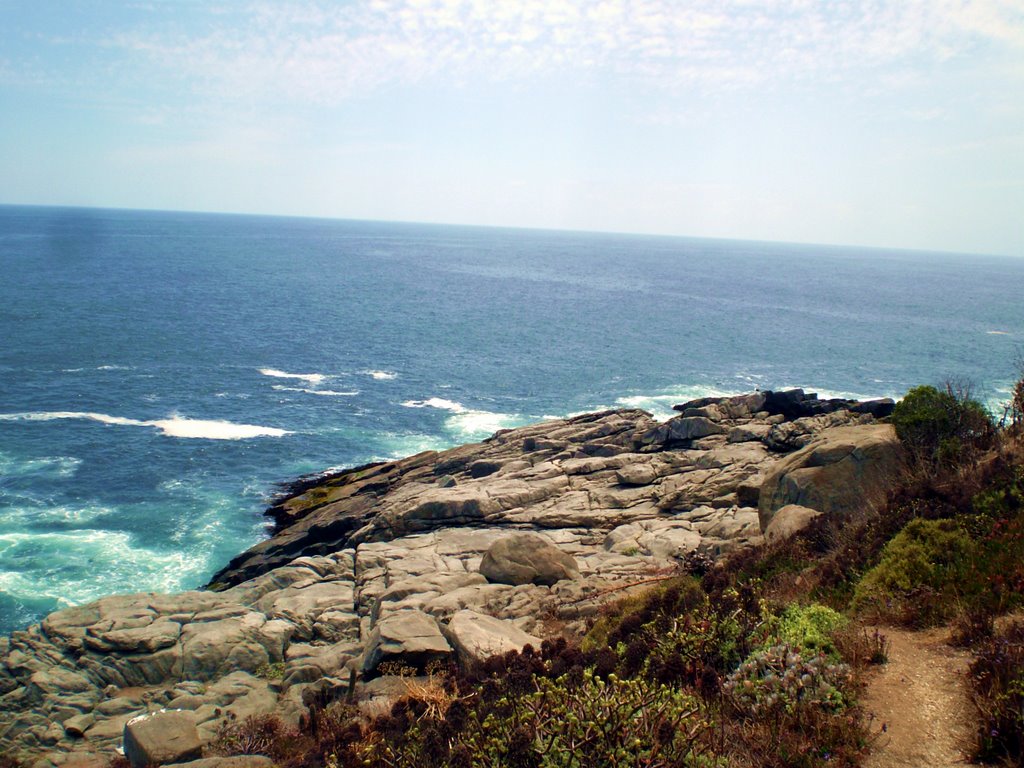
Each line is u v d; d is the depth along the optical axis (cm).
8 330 8656
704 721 786
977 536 1237
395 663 1677
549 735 768
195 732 1583
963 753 741
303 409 6406
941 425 1938
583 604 2119
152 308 10962
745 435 3881
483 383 7588
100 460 4953
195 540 3953
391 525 3447
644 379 7981
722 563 1834
